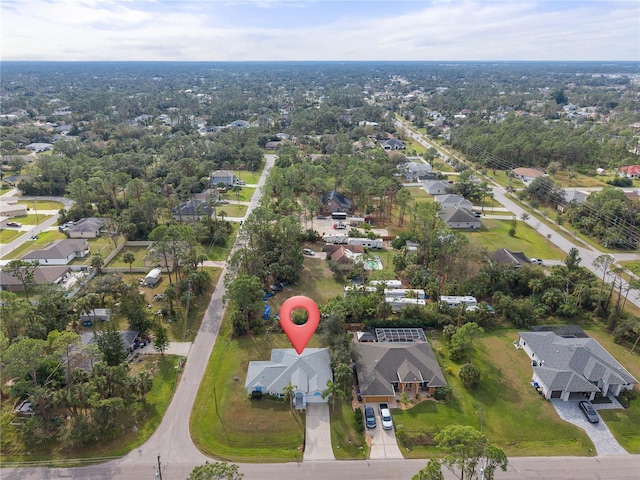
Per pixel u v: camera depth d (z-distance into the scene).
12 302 70.25
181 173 168.50
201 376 69.19
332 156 189.50
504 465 44.97
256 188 169.00
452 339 73.31
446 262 99.50
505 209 148.38
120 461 54.19
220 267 106.06
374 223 133.50
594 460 54.94
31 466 53.47
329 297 91.81
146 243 117.81
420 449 56.44
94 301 82.88
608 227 124.31
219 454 55.41
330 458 54.94
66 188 147.38
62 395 55.72
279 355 70.69
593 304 86.88
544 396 65.00
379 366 67.62
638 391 66.50
